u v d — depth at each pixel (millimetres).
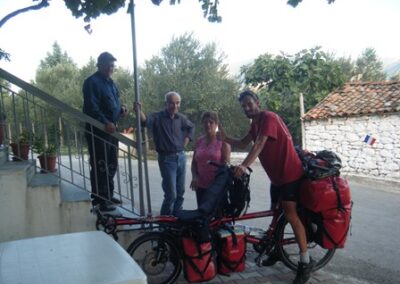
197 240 3566
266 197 8578
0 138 4320
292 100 16531
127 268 1552
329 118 13156
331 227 3754
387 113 11602
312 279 4027
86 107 4379
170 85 19938
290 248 4598
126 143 4359
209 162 4086
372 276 4152
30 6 3793
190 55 20719
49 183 3943
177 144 5188
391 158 11625
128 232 4133
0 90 4195
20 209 3785
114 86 4691
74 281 1437
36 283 1425
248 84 17656
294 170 3721
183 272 3676
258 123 3906
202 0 4750
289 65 16672
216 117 4539
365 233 5832
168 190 5195
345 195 3750
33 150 4582
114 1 4129
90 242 1890
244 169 3609
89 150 4473
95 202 4445
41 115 4613
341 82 16438
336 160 3803
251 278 3982
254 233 4055
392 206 7836
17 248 1804
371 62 30453
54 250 1770
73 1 4062
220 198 3717
